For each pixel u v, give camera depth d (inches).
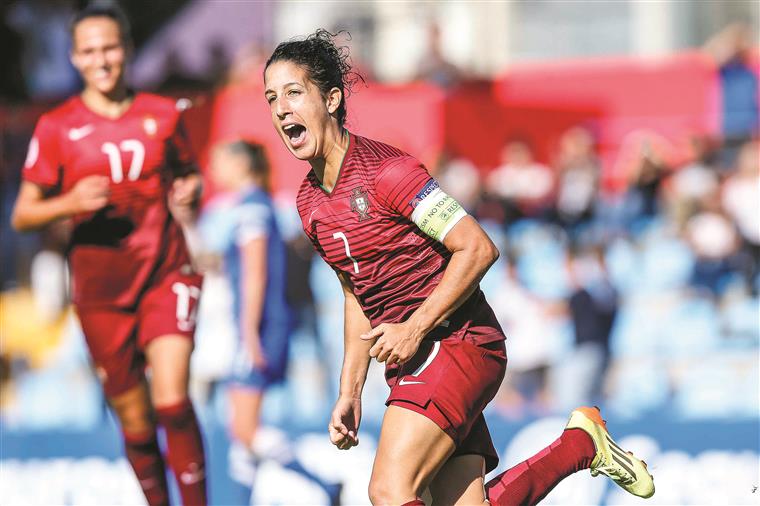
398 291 555.2
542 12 1903.3
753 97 1531.7
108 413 1325.0
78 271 800.9
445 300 522.6
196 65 1800.0
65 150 786.2
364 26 1905.8
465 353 553.0
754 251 1389.0
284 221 1385.3
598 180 1425.9
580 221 1393.9
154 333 792.3
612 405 1293.1
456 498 576.4
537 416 1101.7
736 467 1050.1
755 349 1339.8
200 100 827.4
